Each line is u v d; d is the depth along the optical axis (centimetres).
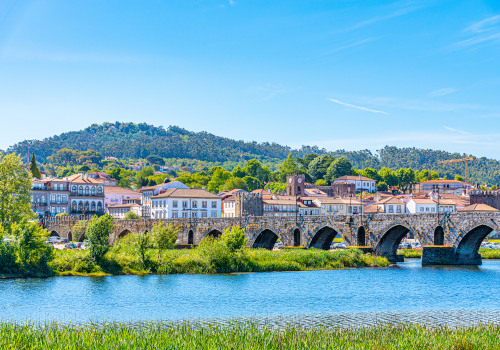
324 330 5594
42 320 6338
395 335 5303
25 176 14862
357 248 12169
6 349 4631
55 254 10700
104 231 10662
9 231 13538
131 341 4894
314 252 11988
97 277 9919
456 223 11181
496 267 11350
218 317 6562
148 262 10775
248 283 9294
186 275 10362
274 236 15025
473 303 7475
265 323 6150
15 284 8906
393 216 11950
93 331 5444
